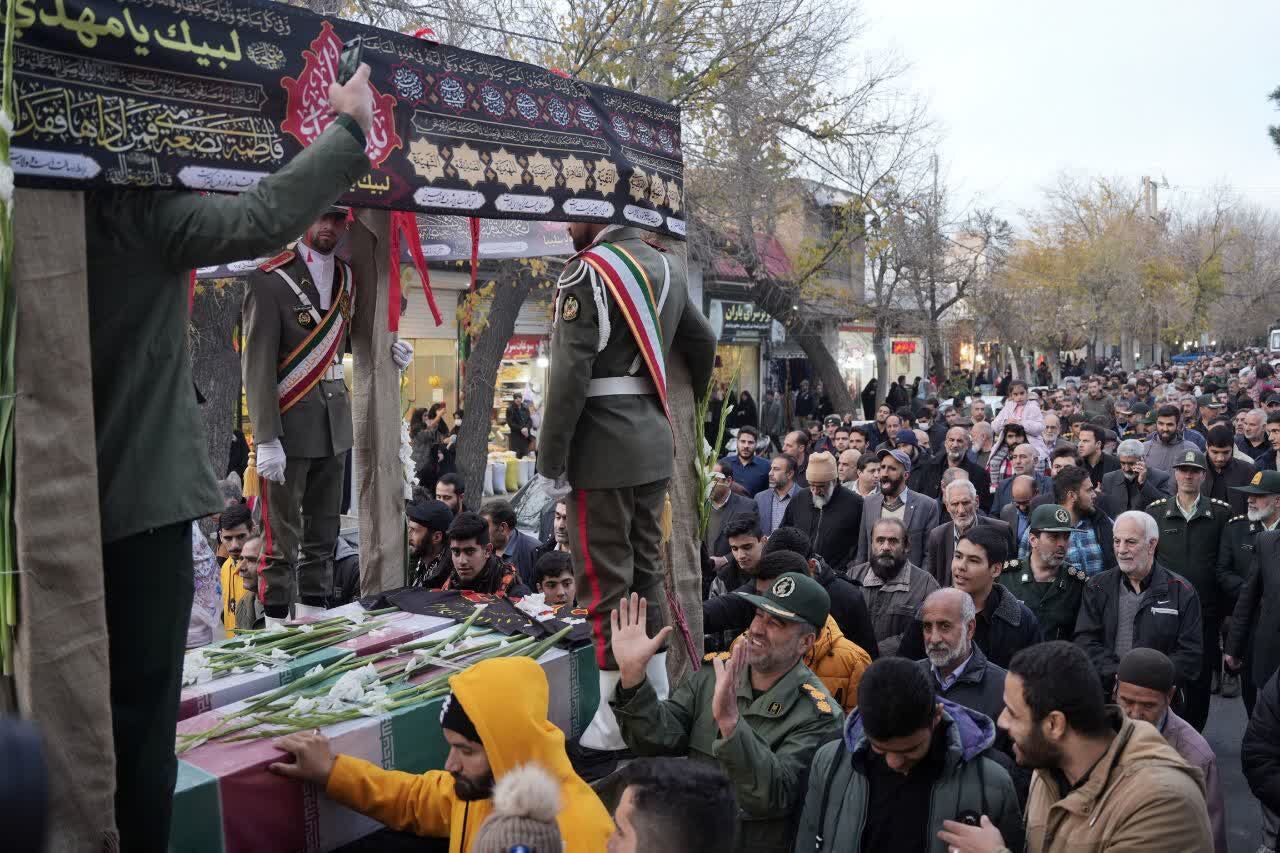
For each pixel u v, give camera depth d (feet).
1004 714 10.73
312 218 9.00
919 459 38.86
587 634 14.49
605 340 12.60
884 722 10.48
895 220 77.46
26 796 3.61
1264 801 15.97
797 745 12.73
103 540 8.32
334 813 11.02
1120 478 31.32
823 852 11.33
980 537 17.80
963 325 120.57
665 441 13.39
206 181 9.42
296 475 15.11
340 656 13.38
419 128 12.10
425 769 12.00
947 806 10.80
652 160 15.06
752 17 50.90
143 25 9.02
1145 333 175.73
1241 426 43.09
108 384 8.47
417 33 12.69
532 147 13.24
